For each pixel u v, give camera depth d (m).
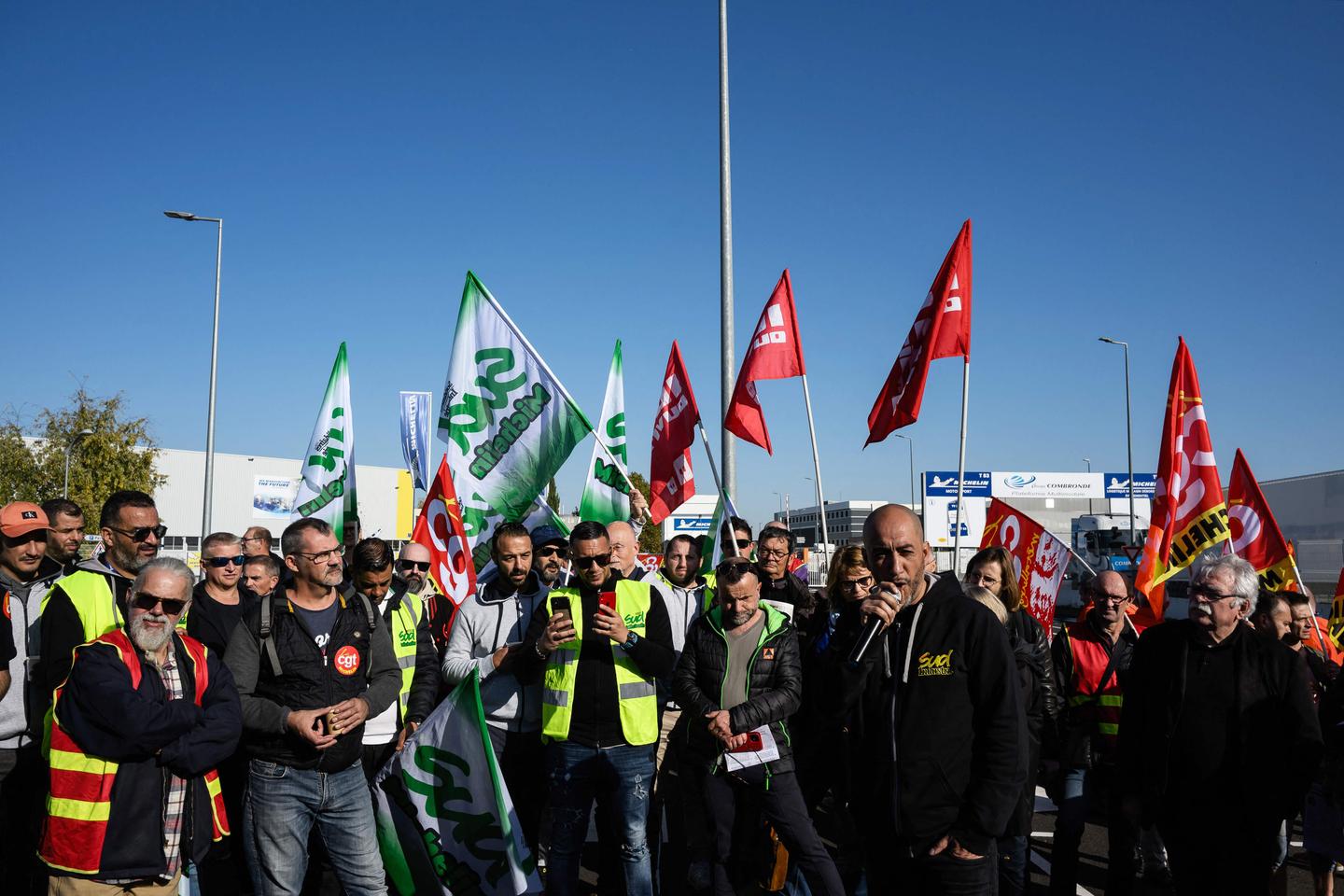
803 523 106.25
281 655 4.24
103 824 3.71
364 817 4.42
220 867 5.40
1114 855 5.26
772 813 4.74
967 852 3.38
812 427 6.97
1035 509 59.31
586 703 4.88
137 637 3.83
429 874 4.75
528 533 5.89
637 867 4.80
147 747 3.71
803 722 5.42
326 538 4.32
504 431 7.03
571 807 4.86
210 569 5.34
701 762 4.89
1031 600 8.78
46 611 4.26
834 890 4.71
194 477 55.66
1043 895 5.92
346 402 8.98
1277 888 5.47
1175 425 7.29
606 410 9.18
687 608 6.43
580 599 5.02
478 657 5.60
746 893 5.72
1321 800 5.46
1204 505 7.12
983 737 3.45
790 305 7.38
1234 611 4.09
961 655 3.51
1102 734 5.39
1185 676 4.16
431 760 4.82
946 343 6.30
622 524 6.50
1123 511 59.62
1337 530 22.14
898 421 6.60
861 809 3.66
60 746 3.74
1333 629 8.74
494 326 7.11
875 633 3.60
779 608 5.05
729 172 10.38
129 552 4.50
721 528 7.17
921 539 3.60
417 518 7.61
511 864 4.63
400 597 5.87
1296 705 3.98
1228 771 4.04
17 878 4.57
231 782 4.98
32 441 41.44
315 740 4.12
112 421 37.53
